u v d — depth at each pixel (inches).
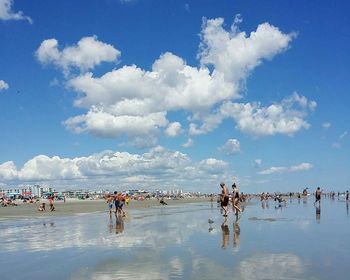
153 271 489.4
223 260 543.2
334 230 898.1
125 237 861.8
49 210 2471.7
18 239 895.1
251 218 1311.5
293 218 1282.0
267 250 621.6
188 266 510.6
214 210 2053.4
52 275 497.4
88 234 952.3
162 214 1775.3
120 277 466.3
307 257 558.6
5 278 493.7
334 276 443.8
